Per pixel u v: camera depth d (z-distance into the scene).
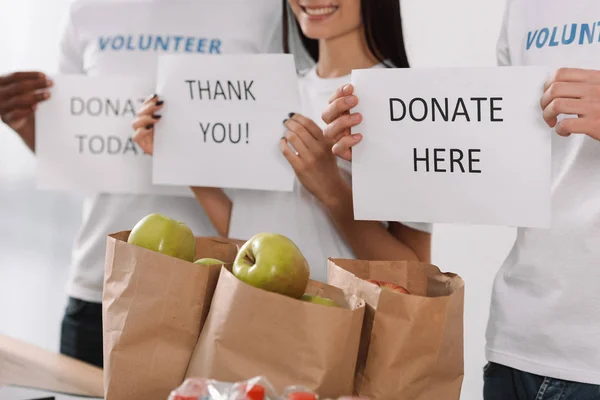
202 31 1.77
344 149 1.20
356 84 1.18
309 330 0.76
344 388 0.79
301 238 1.67
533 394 1.29
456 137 1.15
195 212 1.81
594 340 1.23
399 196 1.18
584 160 1.25
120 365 0.86
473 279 1.71
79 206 4.03
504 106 1.13
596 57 1.23
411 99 1.16
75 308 1.85
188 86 1.56
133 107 1.71
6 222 4.14
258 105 1.53
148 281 0.85
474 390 1.72
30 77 1.72
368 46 1.61
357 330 0.79
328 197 1.55
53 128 1.74
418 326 0.80
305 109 1.69
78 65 1.90
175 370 0.85
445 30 1.66
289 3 1.69
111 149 1.73
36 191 4.09
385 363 0.81
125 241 0.95
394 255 1.56
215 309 0.81
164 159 1.58
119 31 1.81
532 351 1.30
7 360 1.08
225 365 0.79
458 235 1.72
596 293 1.23
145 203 1.80
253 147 1.54
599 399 1.22
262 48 1.77
